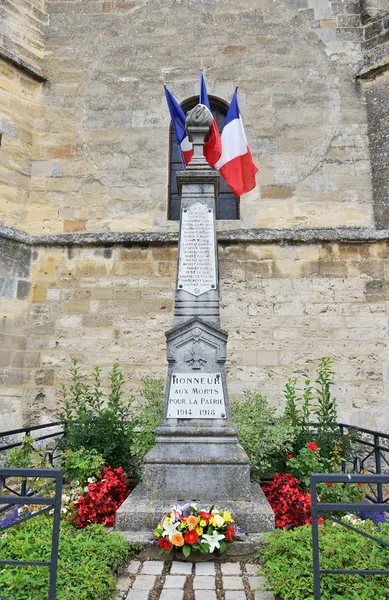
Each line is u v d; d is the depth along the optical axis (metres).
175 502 4.23
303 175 8.12
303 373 7.34
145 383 6.34
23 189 8.16
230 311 7.58
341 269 7.64
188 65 8.62
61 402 7.45
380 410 7.15
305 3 8.80
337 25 8.70
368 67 8.29
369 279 7.57
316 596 2.68
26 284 7.82
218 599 3.16
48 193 8.24
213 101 8.66
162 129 8.40
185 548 3.74
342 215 7.96
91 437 5.55
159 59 8.68
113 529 4.13
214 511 4.05
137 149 8.34
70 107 8.55
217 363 4.71
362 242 7.69
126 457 5.51
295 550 3.38
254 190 8.11
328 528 3.87
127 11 8.88
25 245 7.92
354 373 7.29
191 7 8.83
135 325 7.66
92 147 8.38
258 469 5.23
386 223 7.74
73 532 4.14
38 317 7.77
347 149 8.20
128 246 7.92
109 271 7.86
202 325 4.77
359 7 8.77
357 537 3.54
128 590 3.30
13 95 8.23
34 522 4.04
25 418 7.43
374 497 6.21
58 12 8.91
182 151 6.72
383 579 3.07
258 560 3.77
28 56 8.55
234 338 7.50
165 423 4.58
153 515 4.07
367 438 6.90
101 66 8.69
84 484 4.93
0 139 7.94
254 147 8.25
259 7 8.80
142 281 7.80
